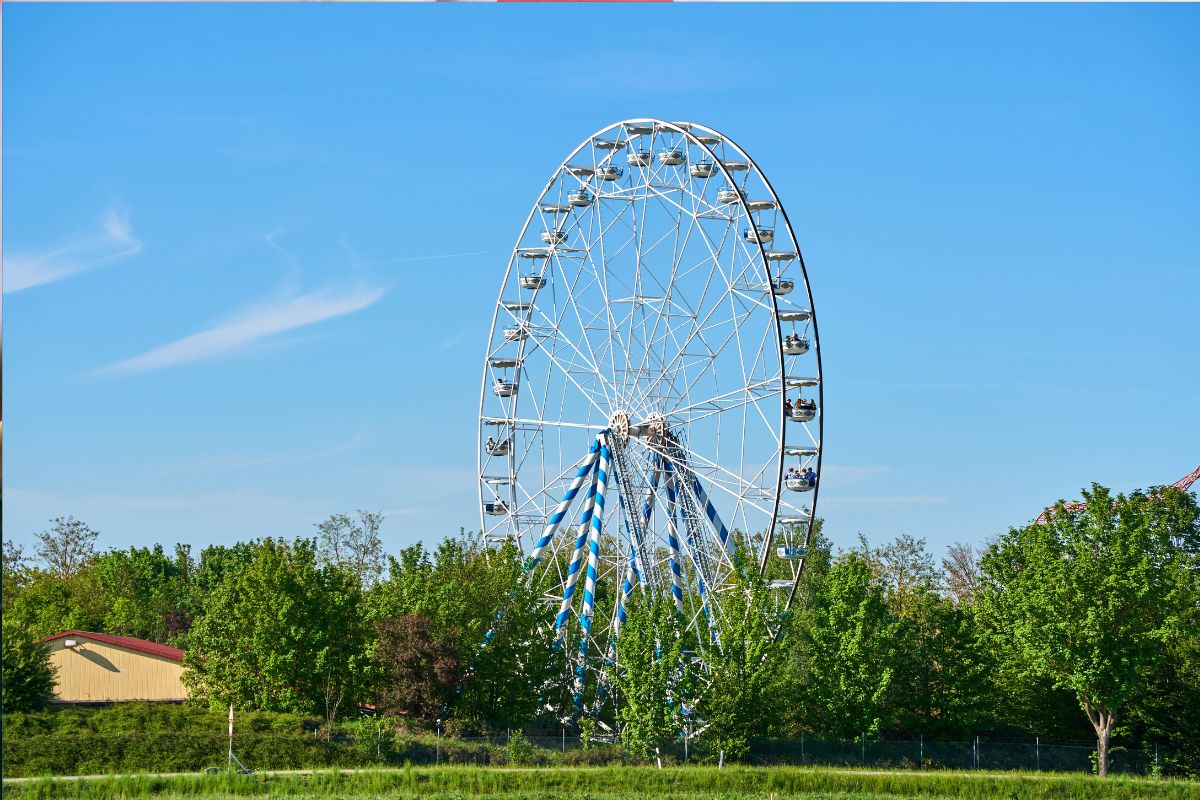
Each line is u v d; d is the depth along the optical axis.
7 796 52.53
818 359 81.38
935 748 79.75
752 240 83.25
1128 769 78.38
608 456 86.75
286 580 81.25
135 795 53.44
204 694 82.56
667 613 77.94
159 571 189.38
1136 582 75.50
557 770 62.66
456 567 89.19
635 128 91.31
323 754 63.78
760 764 74.31
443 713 79.12
